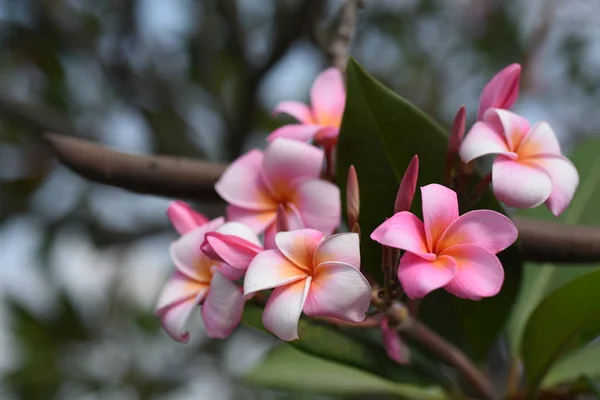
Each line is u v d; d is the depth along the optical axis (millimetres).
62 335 1693
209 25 1575
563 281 825
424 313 725
